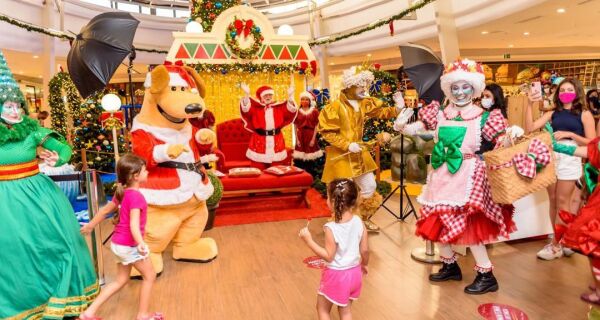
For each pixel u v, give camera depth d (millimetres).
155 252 3822
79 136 8078
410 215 5617
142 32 13289
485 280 3303
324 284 2492
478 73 3236
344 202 2469
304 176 5953
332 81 16625
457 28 8703
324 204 6344
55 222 2859
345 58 13461
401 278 3631
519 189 2932
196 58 7031
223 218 5629
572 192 3881
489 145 3260
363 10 11211
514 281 3494
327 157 4848
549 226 4523
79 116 8781
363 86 4570
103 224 5500
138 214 2768
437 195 3316
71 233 2975
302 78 7762
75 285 2945
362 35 11312
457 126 3279
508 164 2910
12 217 2727
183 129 3967
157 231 3760
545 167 3021
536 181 2996
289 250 4410
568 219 2947
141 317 2904
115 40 3531
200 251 4113
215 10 8305
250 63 7207
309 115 7715
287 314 3049
